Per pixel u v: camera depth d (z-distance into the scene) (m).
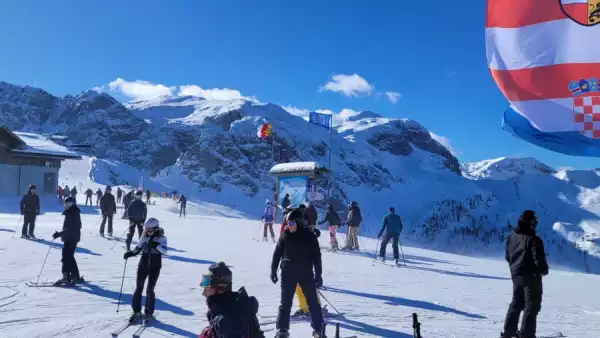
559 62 4.41
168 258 13.70
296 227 6.04
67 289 8.78
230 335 3.20
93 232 19.92
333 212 18.94
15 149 45.44
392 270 13.81
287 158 189.50
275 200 24.12
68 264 9.20
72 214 9.29
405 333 6.73
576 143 4.39
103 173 93.75
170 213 45.91
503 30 4.63
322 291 9.91
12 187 45.09
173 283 9.81
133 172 106.31
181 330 6.43
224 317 3.26
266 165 176.88
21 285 8.93
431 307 8.66
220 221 37.53
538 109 4.48
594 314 8.68
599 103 4.27
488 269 15.84
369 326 7.07
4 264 11.16
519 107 4.58
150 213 42.88
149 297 6.87
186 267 12.09
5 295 8.09
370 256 17.41
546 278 14.64
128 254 6.91
